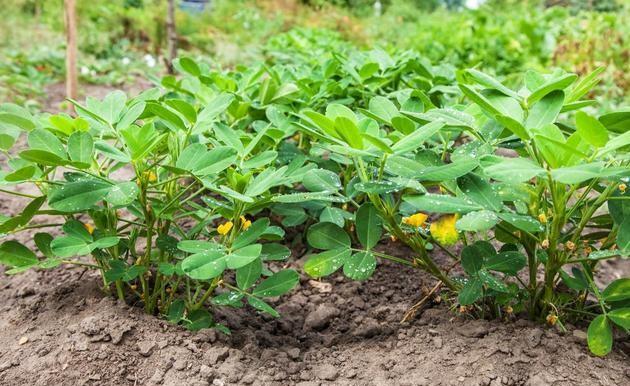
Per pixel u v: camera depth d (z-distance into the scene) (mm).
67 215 994
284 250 964
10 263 953
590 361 900
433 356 930
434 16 6961
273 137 1089
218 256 875
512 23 3797
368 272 924
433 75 1313
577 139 838
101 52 3715
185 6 5418
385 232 1214
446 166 868
